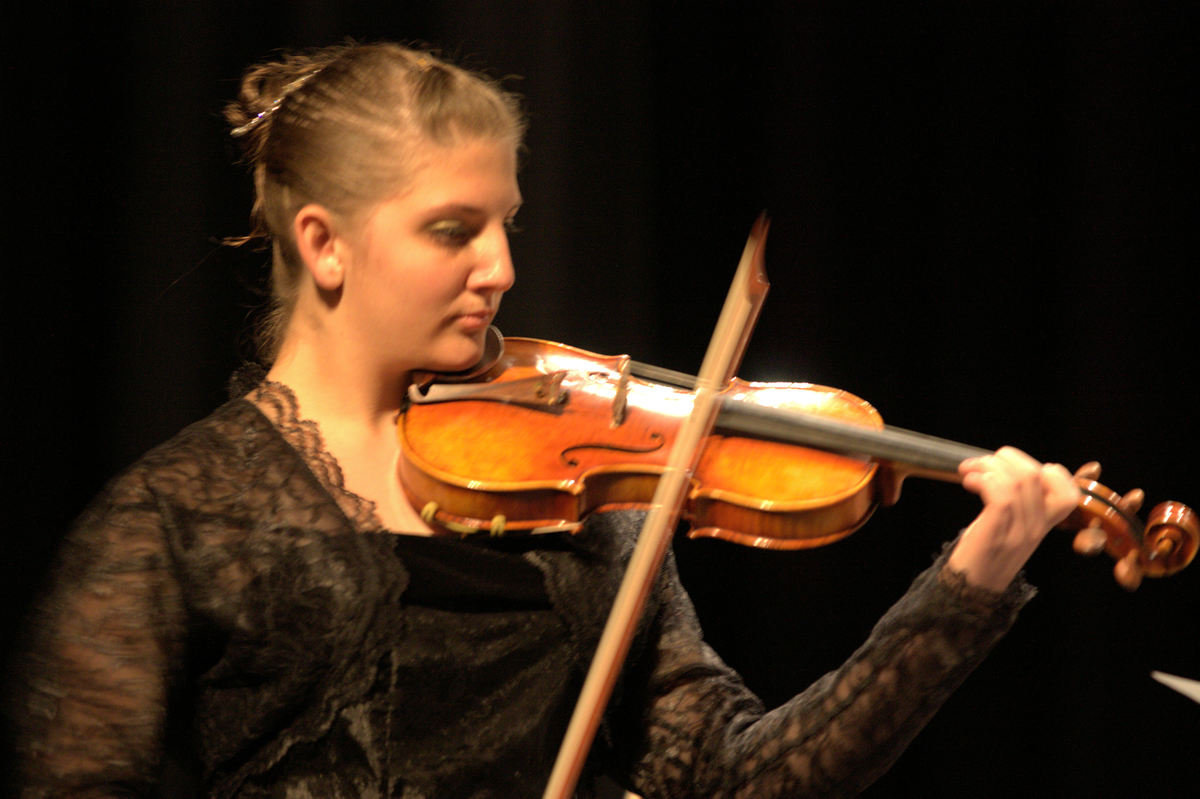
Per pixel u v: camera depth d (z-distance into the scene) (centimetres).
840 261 1006
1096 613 1002
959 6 1005
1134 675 996
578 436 516
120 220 853
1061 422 1008
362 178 473
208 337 863
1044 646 1017
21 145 827
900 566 1006
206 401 862
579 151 952
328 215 481
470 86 497
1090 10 991
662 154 991
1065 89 1002
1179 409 994
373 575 454
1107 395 998
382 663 451
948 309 1011
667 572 536
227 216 866
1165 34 982
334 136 480
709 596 1006
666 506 467
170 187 855
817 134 998
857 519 507
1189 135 985
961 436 1011
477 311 486
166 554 446
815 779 464
